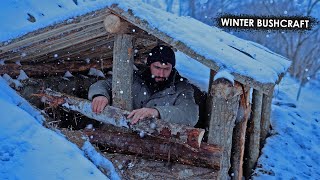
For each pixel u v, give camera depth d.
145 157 3.41
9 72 4.39
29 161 2.95
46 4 7.45
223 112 3.43
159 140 3.40
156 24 3.46
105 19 3.55
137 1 3.85
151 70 3.96
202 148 3.28
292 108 8.90
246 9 13.99
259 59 4.54
